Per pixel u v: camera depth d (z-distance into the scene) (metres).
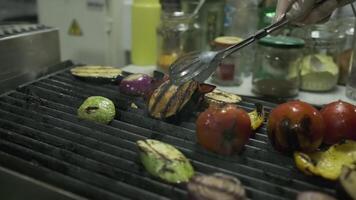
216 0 0.89
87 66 0.77
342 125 0.52
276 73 0.77
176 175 0.44
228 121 0.49
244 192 0.41
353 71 0.77
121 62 1.03
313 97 0.78
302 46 0.75
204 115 0.51
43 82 0.71
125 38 1.09
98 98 0.59
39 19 1.01
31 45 0.73
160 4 0.94
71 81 0.71
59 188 0.45
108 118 0.57
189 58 0.62
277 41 0.74
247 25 0.88
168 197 0.43
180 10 0.94
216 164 0.48
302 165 0.46
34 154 0.49
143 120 0.58
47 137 0.53
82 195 0.44
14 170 0.48
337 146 0.50
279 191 0.44
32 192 0.46
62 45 1.01
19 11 1.18
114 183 0.44
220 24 0.90
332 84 0.80
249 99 0.69
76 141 0.52
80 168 0.46
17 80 0.71
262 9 0.86
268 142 0.53
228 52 0.61
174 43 0.90
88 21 0.96
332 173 0.45
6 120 0.57
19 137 0.53
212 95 0.64
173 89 0.58
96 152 0.50
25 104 0.62
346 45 0.85
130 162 0.48
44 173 0.46
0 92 0.67
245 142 0.50
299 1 0.57
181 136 0.55
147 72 0.88
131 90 0.65
